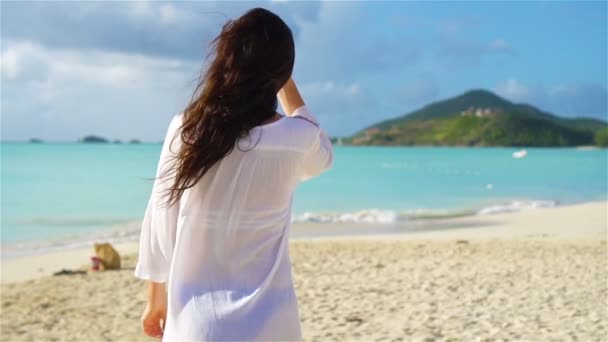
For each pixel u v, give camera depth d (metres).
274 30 1.94
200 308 1.85
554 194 28.20
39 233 16.33
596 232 14.96
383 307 7.34
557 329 6.11
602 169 54.44
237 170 1.89
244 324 1.84
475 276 9.23
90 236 15.75
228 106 1.86
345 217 19.28
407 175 44.72
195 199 1.90
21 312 7.73
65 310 7.82
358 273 9.77
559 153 126.06
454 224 17.38
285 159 1.94
